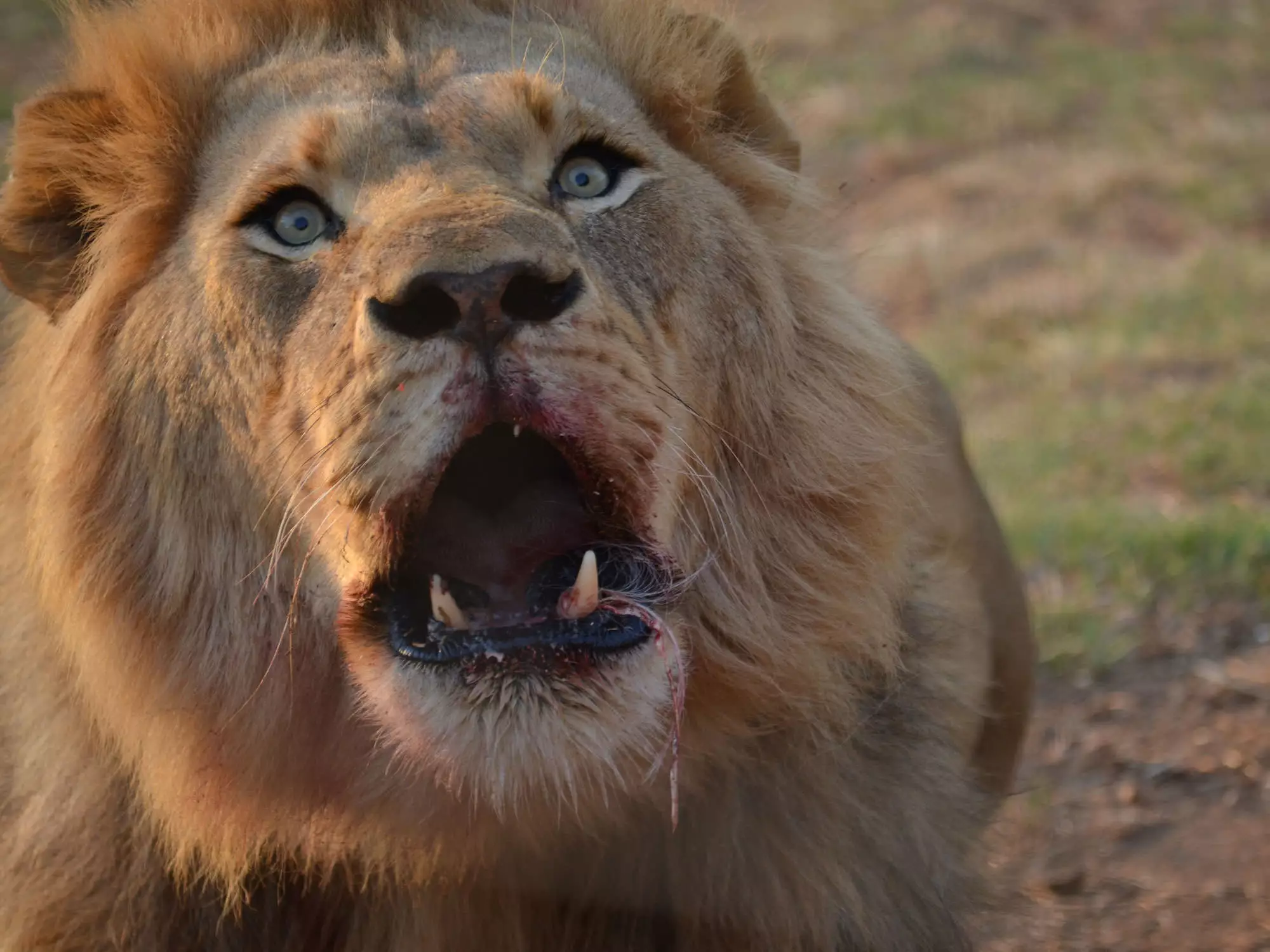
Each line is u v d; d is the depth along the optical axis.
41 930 5.23
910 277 18.27
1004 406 14.34
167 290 5.09
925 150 22.52
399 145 4.84
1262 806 7.86
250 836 5.07
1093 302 16.69
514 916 5.16
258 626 5.02
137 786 5.17
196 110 5.27
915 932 5.39
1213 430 12.91
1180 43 26.16
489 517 4.86
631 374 4.59
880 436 5.46
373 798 4.96
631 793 4.85
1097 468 12.49
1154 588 10.06
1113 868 7.50
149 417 5.08
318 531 4.75
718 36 5.80
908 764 5.49
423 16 5.36
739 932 5.20
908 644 5.66
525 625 4.50
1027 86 24.48
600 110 5.13
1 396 5.75
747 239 5.36
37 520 5.19
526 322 4.36
